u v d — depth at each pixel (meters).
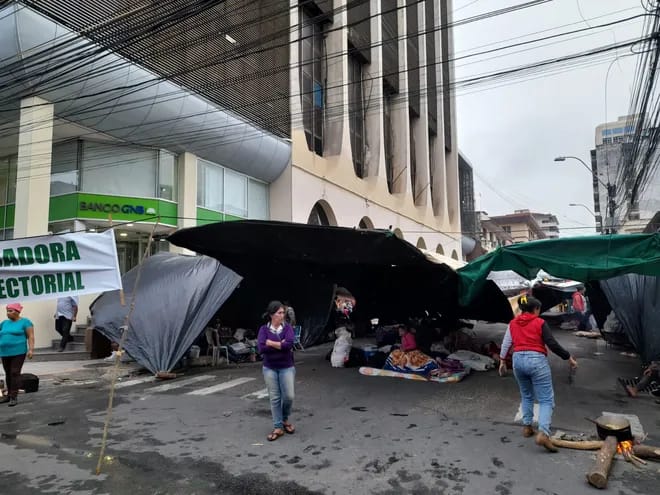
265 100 18.81
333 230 7.72
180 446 5.43
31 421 6.51
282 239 8.51
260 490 4.25
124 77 13.07
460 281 8.62
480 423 6.23
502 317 12.86
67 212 14.88
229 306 13.28
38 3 11.27
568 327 19.09
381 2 29.69
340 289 15.91
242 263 10.52
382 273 10.52
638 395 7.72
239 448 5.33
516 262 7.82
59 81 12.07
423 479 4.44
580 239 7.29
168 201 16.23
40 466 4.86
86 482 4.45
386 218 28.78
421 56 35.47
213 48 16.08
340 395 7.88
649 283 9.48
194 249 9.43
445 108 42.56
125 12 10.66
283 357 5.71
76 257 5.97
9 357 7.39
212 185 17.89
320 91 24.08
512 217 83.69
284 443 5.48
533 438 5.55
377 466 4.76
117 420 6.54
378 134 28.09
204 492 4.22
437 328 13.76
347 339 10.95
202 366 11.09
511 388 8.30
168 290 10.79
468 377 9.33
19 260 5.94
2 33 11.09
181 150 16.45
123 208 15.34
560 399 7.51
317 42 23.88
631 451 4.88
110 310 10.56
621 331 12.55
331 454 5.11
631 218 25.33
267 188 20.81
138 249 17.72
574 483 4.31
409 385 8.62
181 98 14.86
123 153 15.62
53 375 9.80
